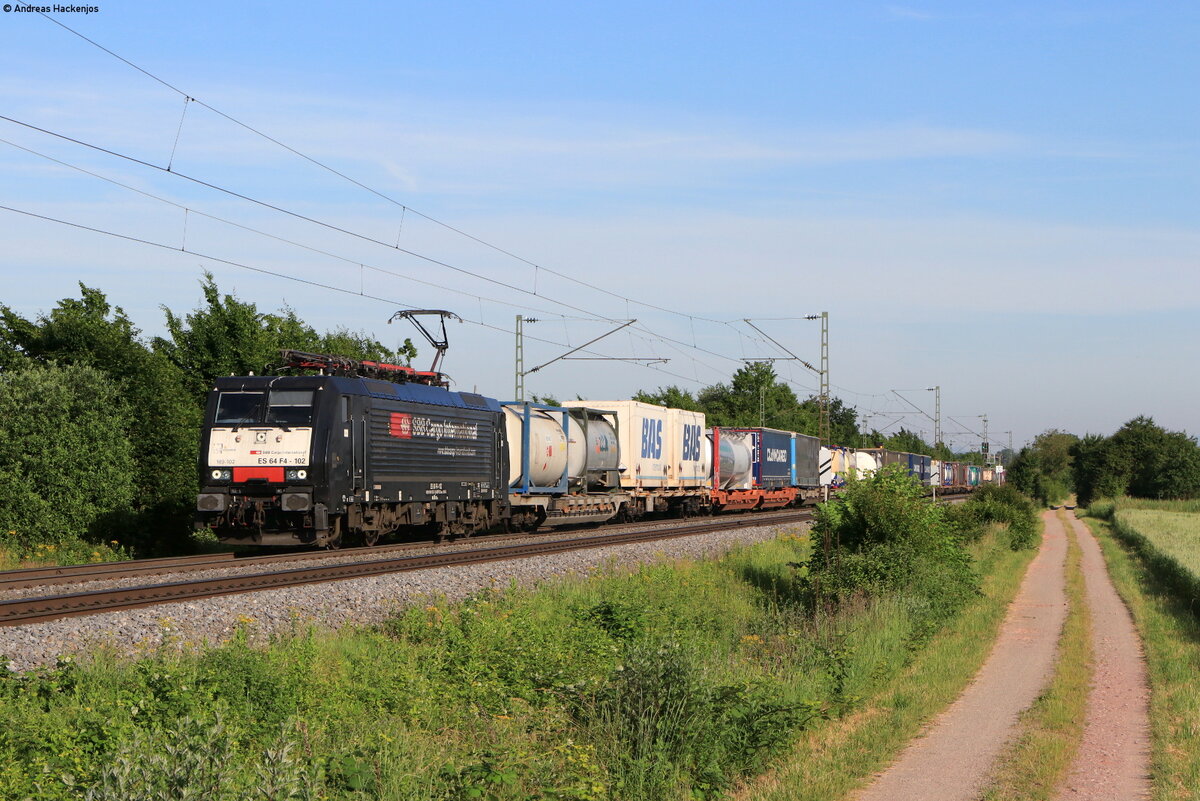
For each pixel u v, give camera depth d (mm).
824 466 60906
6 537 23438
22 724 8438
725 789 9406
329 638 13305
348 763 8195
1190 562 30484
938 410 98375
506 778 8133
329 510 23156
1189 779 9859
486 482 29875
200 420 30078
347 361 25203
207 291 34438
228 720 9172
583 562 22531
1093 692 14273
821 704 12305
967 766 10320
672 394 91125
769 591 22438
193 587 16531
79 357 27594
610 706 10359
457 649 13125
